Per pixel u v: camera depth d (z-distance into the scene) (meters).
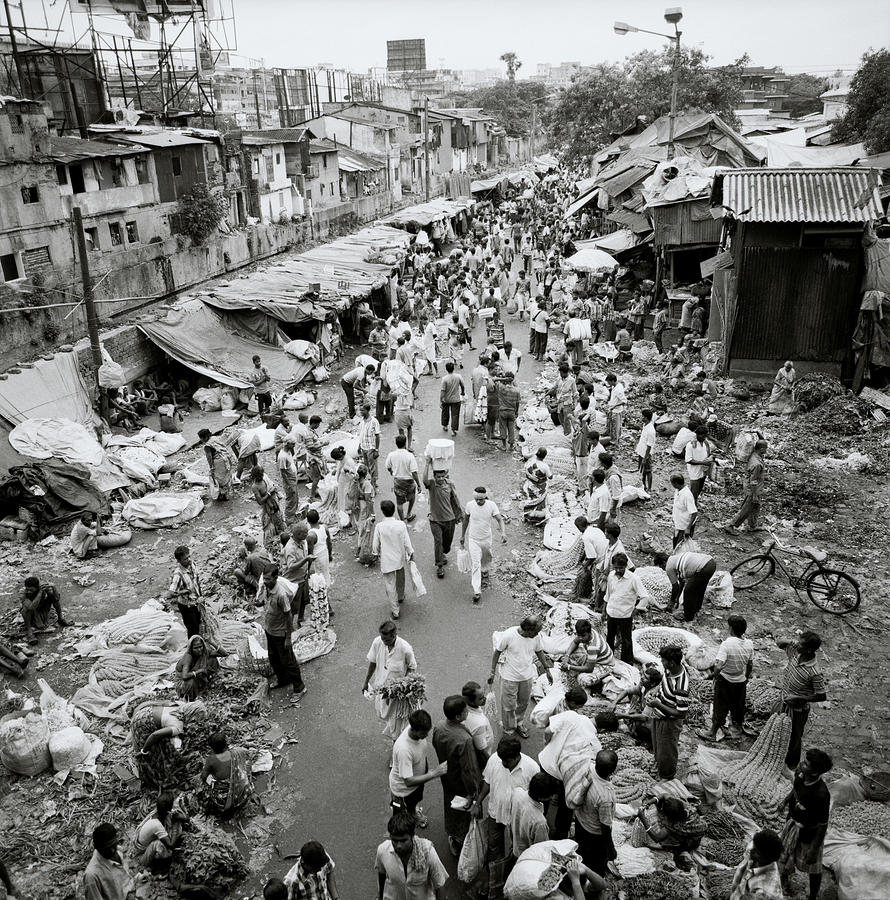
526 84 127.25
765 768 8.15
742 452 13.53
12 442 15.77
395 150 58.06
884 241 19.55
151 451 17.83
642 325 26.19
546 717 8.49
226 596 12.32
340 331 26.53
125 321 22.52
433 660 10.64
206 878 7.13
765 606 11.68
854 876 6.68
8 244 19.86
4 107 19.89
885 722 9.23
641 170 32.47
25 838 7.97
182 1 37.22
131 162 25.84
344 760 8.98
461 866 6.99
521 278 32.47
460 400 19.12
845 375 19.83
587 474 15.76
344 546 14.08
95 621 11.97
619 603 9.77
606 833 6.69
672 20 27.61
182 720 8.91
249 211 36.09
